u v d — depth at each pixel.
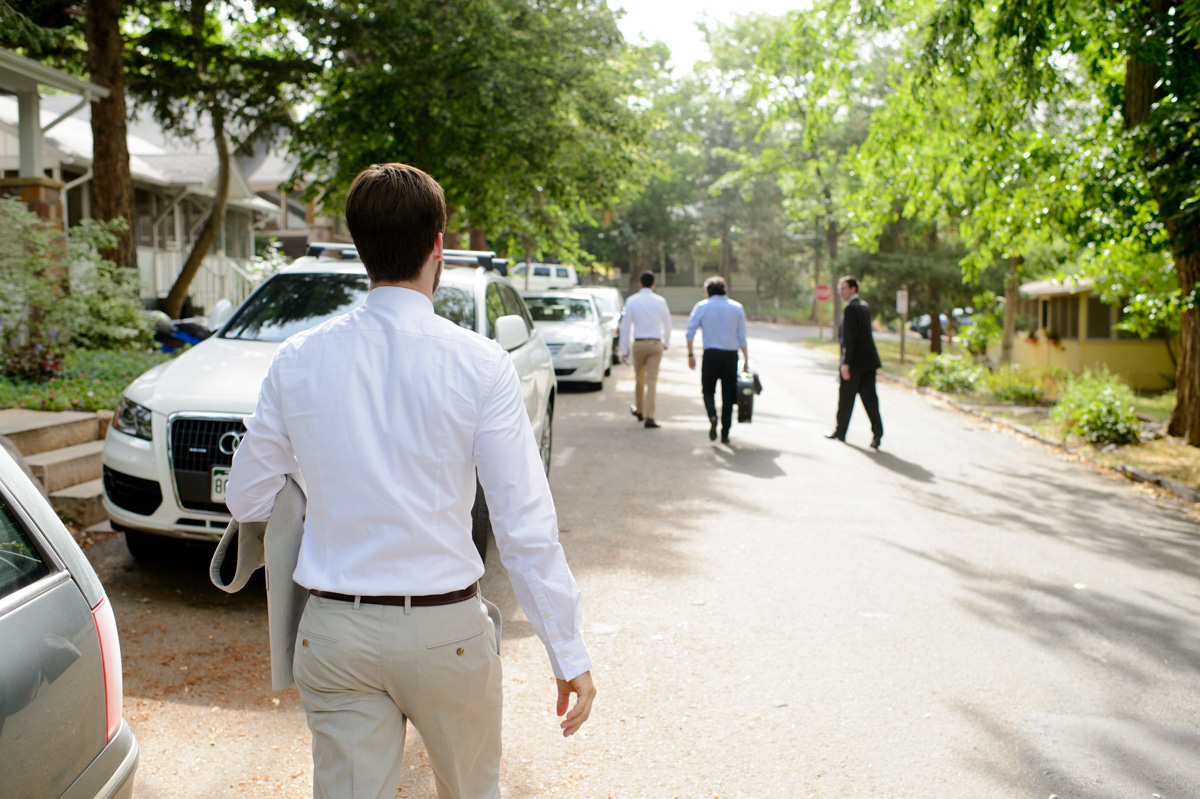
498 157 14.45
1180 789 3.42
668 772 3.46
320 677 1.93
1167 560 6.64
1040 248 17.94
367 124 14.92
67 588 2.05
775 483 8.91
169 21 15.73
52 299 9.45
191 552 5.95
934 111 13.13
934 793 3.35
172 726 3.66
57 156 16.53
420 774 3.40
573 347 16.67
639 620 5.08
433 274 2.10
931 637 4.93
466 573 1.98
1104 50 11.73
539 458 2.04
